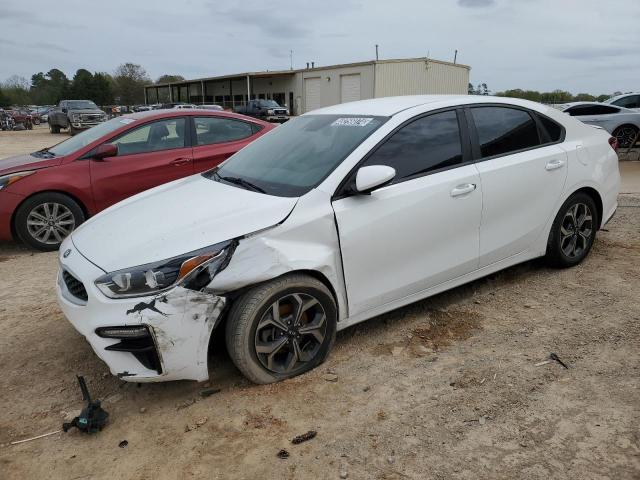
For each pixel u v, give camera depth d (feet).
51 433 9.39
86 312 9.55
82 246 10.66
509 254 13.80
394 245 11.38
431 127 12.37
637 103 51.62
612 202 16.28
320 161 11.55
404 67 116.88
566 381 10.22
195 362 9.60
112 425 9.53
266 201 10.59
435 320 12.99
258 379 10.27
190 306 9.30
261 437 9.02
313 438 8.95
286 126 14.44
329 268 10.58
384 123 11.86
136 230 10.41
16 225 19.77
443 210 12.00
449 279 12.66
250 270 9.64
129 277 9.16
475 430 8.96
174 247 9.53
